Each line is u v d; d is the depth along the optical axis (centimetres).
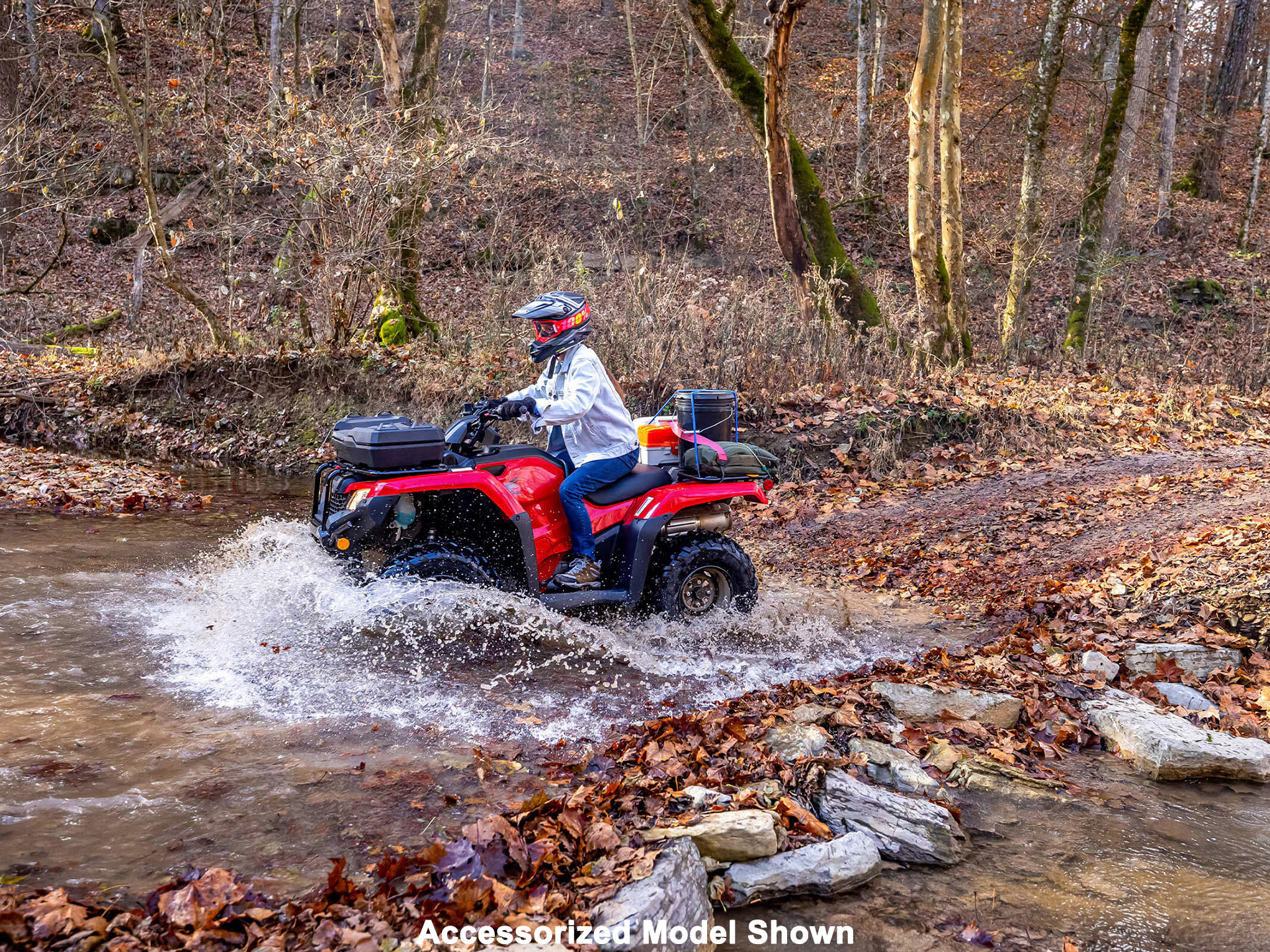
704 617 565
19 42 2059
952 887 315
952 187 1298
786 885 304
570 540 539
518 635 509
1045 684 484
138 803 310
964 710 449
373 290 1323
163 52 2370
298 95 1240
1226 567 583
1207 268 2103
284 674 442
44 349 1537
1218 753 409
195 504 842
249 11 2730
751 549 791
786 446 997
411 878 274
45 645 453
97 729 364
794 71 2539
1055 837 352
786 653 534
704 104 2339
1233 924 297
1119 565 642
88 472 922
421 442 470
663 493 547
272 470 1088
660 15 3042
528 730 399
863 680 484
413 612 464
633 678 479
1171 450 979
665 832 309
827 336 1167
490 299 1315
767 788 352
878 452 972
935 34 1154
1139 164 2683
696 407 555
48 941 233
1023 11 2614
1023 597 622
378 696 423
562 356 528
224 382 1242
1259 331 1809
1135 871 329
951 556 732
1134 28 1523
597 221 2141
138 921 246
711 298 1358
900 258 2100
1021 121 2400
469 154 1353
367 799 325
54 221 2009
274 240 1820
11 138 1689
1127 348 1508
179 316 1526
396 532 489
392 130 1272
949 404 1052
